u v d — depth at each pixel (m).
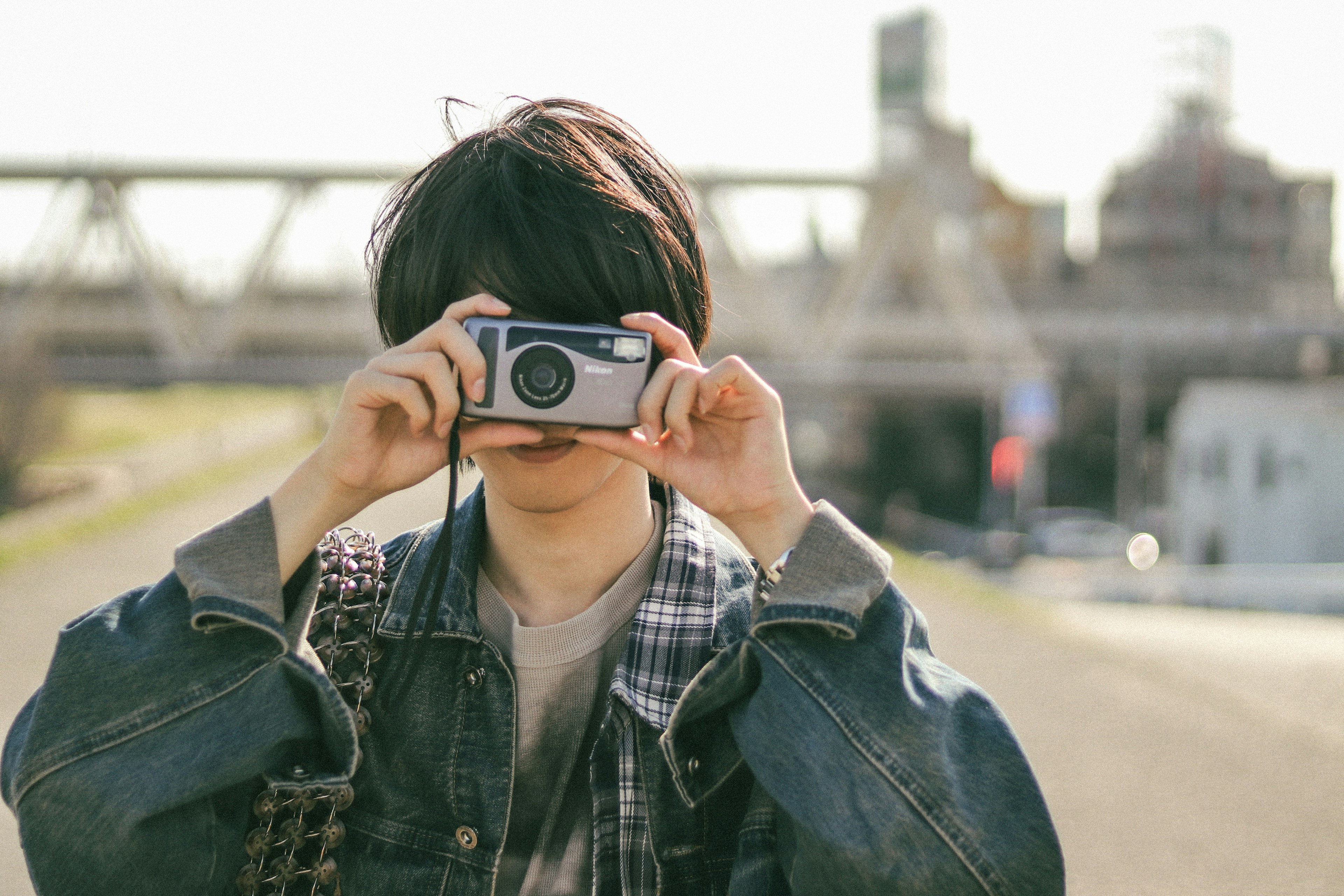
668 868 1.05
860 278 33.28
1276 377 48.62
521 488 1.04
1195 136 60.25
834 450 56.09
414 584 1.12
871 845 0.93
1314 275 60.69
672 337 1.04
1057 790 4.84
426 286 1.04
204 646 1.01
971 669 7.16
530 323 1.00
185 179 31.11
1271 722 6.09
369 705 1.09
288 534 1.03
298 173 31.14
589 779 1.10
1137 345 49.09
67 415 19.69
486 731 1.07
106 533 12.52
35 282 31.17
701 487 1.05
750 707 1.00
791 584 1.01
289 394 46.69
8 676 6.19
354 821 1.08
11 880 3.59
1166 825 4.42
